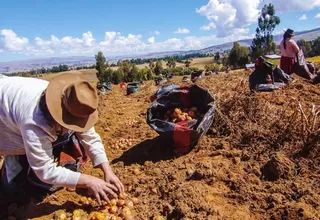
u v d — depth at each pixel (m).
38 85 2.78
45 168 2.69
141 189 3.59
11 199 3.50
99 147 3.25
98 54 71.44
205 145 4.58
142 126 6.15
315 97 6.51
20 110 2.61
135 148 4.98
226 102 5.27
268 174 3.55
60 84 2.62
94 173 4.18
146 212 3.15
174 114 4.78
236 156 4.09
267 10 79.06
